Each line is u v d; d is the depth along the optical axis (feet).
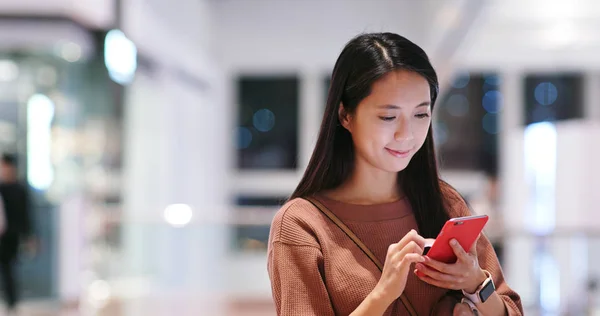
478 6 19.75
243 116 41.09
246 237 26.08
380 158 5.47
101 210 26.81
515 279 18.53
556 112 39.58
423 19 33.40
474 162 39.99
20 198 23.85
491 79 39.70
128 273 25.98
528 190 22.26
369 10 38.29
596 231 18.03
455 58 28.63
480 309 5.41
